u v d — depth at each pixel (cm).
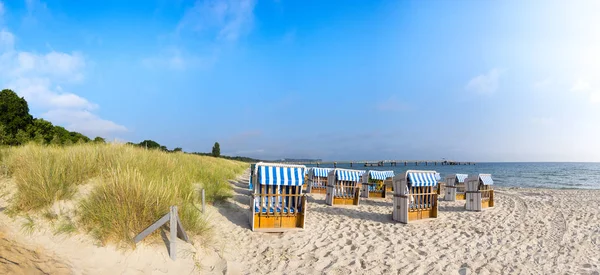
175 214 498
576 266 615
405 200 934
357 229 845
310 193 1602
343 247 681
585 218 1083
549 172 5950
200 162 1722
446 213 1154
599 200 1559
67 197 584
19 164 707
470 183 1266
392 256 641
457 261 629
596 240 802
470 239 790
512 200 1555
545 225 966
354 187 1296
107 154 868
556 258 660
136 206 538
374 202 1404
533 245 751
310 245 684
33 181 570
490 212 1198
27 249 452
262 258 599
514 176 4666
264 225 768
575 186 2991
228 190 1163
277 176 757
